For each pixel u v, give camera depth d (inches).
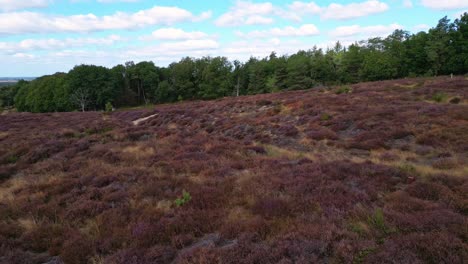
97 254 224.4
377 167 381.4
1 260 219.8
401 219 226.2
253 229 235.5
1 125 1214.9
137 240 235.9
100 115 1614.2
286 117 906.1
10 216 301.9
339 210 260.4
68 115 1609.3
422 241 190.9
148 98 3804.1
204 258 194.7
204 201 307.0
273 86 2940.5
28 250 243.0
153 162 493.0
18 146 703.7
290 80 2901.1
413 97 934.4
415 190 295.9
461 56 2209.6
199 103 1707.7
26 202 334.3
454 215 228.7
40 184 396.8
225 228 241.0
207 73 3425.2
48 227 269.3
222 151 549.6
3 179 474.3
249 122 922.1
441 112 666.2
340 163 406.3
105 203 316.2
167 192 339.0
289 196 301.1
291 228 231.9
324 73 2950.3
